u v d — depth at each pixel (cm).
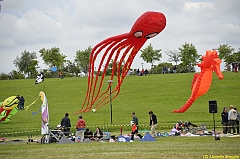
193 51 11431
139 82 7894
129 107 5909
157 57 11944
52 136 3144
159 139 3150
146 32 3180
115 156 2119
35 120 4928
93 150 2428
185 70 11644
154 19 3122
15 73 11925
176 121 4525
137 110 5631
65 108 5959
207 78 3747
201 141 2870
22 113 5569
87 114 5344
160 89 7188
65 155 2212
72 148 2580
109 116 5138
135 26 3159
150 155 2123
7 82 8644
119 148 2514
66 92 7350
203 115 4931
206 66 3759
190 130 3566
